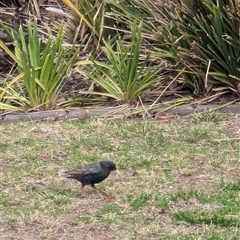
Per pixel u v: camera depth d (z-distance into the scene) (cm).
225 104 1102
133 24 1114
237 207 748
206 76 1105
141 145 947
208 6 1095
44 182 822
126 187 803
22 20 1349
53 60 1109
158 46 1183
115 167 786
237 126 1023
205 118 1051
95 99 1137
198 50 1120
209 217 719
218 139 962
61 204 759
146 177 833
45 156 909
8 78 1212
